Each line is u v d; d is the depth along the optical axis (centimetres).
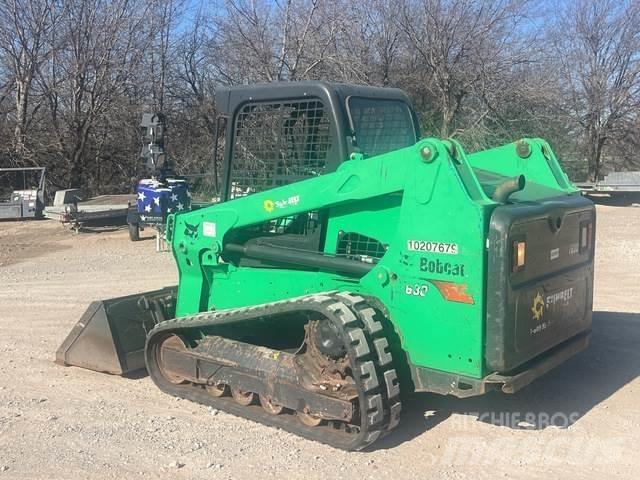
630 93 2577
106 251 1312
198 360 508
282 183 489
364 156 461
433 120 2219
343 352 417
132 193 2483
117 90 2361
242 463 412
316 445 435
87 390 547
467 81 2130
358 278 452
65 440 450
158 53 2380
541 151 511
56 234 1545
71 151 2388
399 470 399
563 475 393
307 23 2034
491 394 517
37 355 646
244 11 2142
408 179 411
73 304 862
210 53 2353
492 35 2148
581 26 2545
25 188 2245
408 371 425
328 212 466
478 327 391
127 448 436
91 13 2277
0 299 902
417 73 2186
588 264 488
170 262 1170
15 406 514
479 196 396
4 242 1449
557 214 435
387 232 442
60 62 2289
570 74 2531
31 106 2386
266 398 469
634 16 2516
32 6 2202
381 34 2139
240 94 504
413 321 416
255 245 498
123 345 574
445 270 400
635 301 812
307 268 478
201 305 532
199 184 1461
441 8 2117
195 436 453
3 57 2236
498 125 2183
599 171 2675
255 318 457
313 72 2058
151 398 527
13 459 423
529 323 410
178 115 2441
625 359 599
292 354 452
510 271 390
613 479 388
